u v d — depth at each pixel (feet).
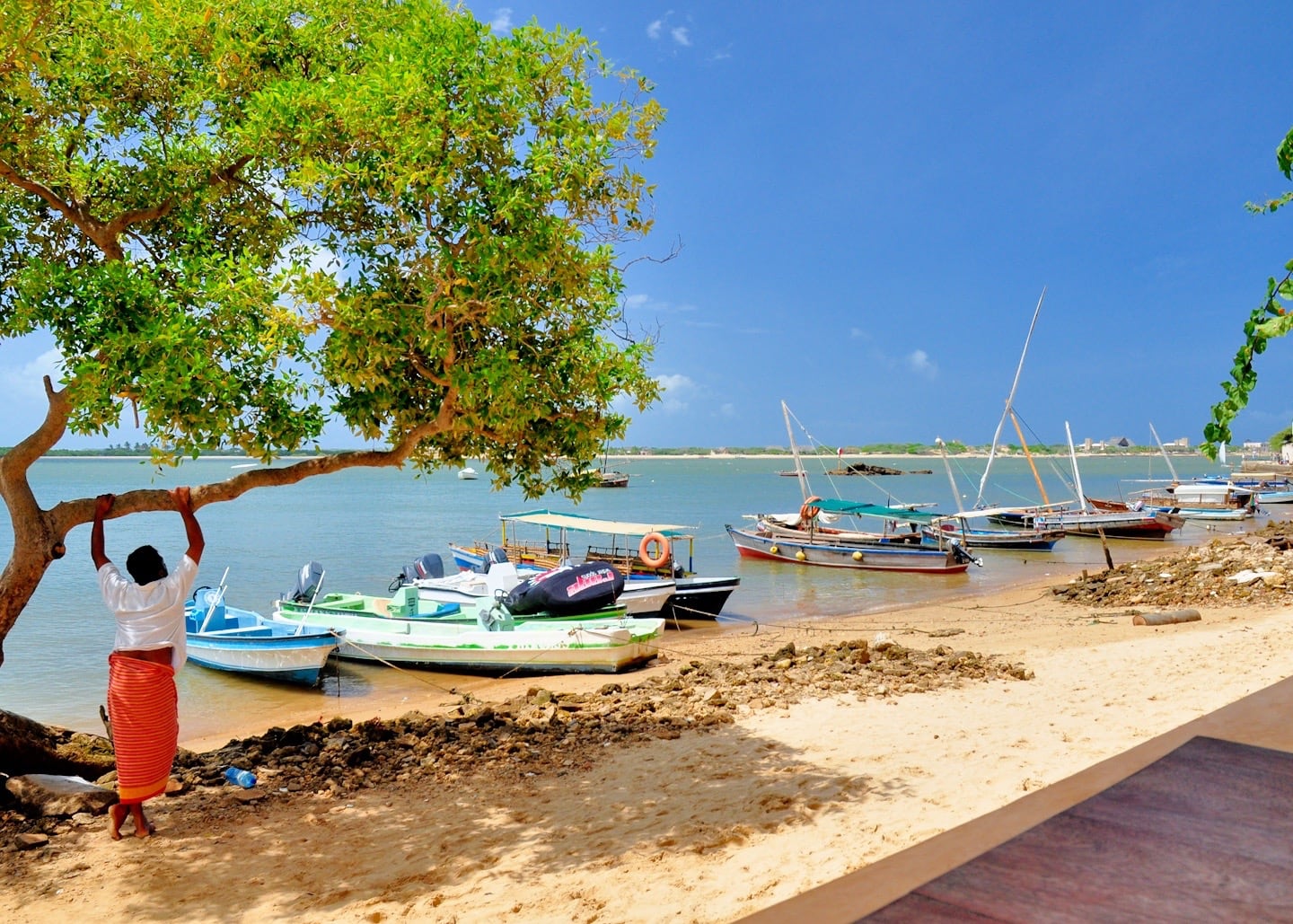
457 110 24.68
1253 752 6.30
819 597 96.37
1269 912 3.94
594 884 20.93
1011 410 155.43
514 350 26.00
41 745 28.12
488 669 59.88
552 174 25.16
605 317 30.37
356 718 49.32
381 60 26.55
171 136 31.58
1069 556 132.46
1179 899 4.10
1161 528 146.20
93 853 23.11
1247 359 7.80
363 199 27.48
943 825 23.09
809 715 36.81
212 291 24.12
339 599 75.41
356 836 24.58
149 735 23.44
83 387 23.11
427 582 81.30
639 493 336.29
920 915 3.96
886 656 50.03
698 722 36.60
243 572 111.96
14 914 19.79
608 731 35.81
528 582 69.46
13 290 29.43
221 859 22.84
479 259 24.54
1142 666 43.57
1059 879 4.35
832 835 23.03
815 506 123.65
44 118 28.27
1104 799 5.48
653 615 79.66
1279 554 83.51
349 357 24.32
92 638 73.87
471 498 303.68
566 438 30.68
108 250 29.43
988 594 95.45
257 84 30.04
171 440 24.26
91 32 27.91
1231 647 46.80
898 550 113.29
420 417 30.04
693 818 25.17
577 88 25.88
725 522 197.16
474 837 24.44
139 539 159.02
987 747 30.22
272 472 27.84
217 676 60.75
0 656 26.55
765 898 19.57
